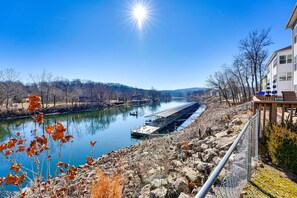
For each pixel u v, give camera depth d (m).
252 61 31.17
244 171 3.06
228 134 5.94
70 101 58.84
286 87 20.03
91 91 70.19
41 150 2.23
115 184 2.54
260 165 3.92
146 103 98.88
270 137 4.35
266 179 3.32
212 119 12.48
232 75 41.84
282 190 3.00
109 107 66.56
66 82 67.25
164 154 5.94
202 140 6.26
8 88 38.44
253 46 30.44
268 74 29.28
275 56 22.53
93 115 46.22
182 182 3.30
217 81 42.75
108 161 8.62
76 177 5.35
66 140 2.23
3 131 22.84
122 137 22.70
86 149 16.70
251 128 3.55
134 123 34.38
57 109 46.88
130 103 88.25
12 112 33.19
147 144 11.18
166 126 29.23
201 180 3.42
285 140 3.94
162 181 3.58
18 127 26.38
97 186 2.63
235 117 8.86
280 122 5.20
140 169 4.76
